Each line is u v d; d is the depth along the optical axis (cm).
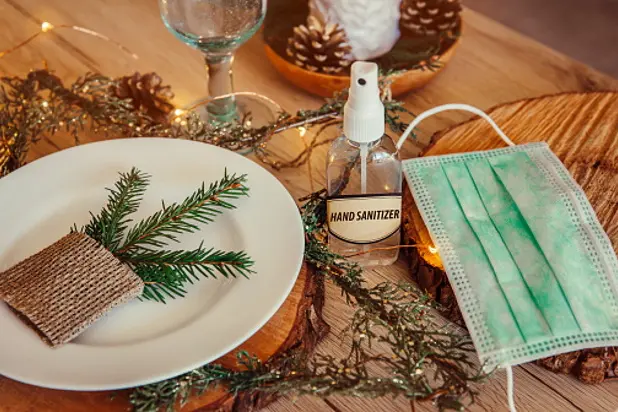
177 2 55
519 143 57
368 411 46
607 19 147
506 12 150
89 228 48
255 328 43
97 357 42
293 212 49
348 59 63
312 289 48
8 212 50
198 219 50
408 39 65
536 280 47
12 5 75
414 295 50
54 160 53
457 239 49
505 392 46
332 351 49
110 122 59
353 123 46
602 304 46
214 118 63
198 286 47
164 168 53
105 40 71
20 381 42
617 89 66
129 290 44
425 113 55
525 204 51
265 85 67
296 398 44
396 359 47
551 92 66
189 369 41
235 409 44
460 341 47
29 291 44
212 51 59
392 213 50
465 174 53
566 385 46
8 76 67
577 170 55
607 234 50
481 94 65
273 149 61
